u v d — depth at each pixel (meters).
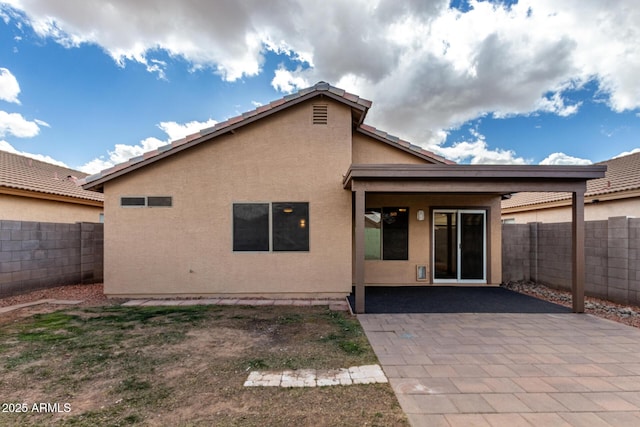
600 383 3.19
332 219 7.48
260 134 7.53
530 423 2.51
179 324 5.32
